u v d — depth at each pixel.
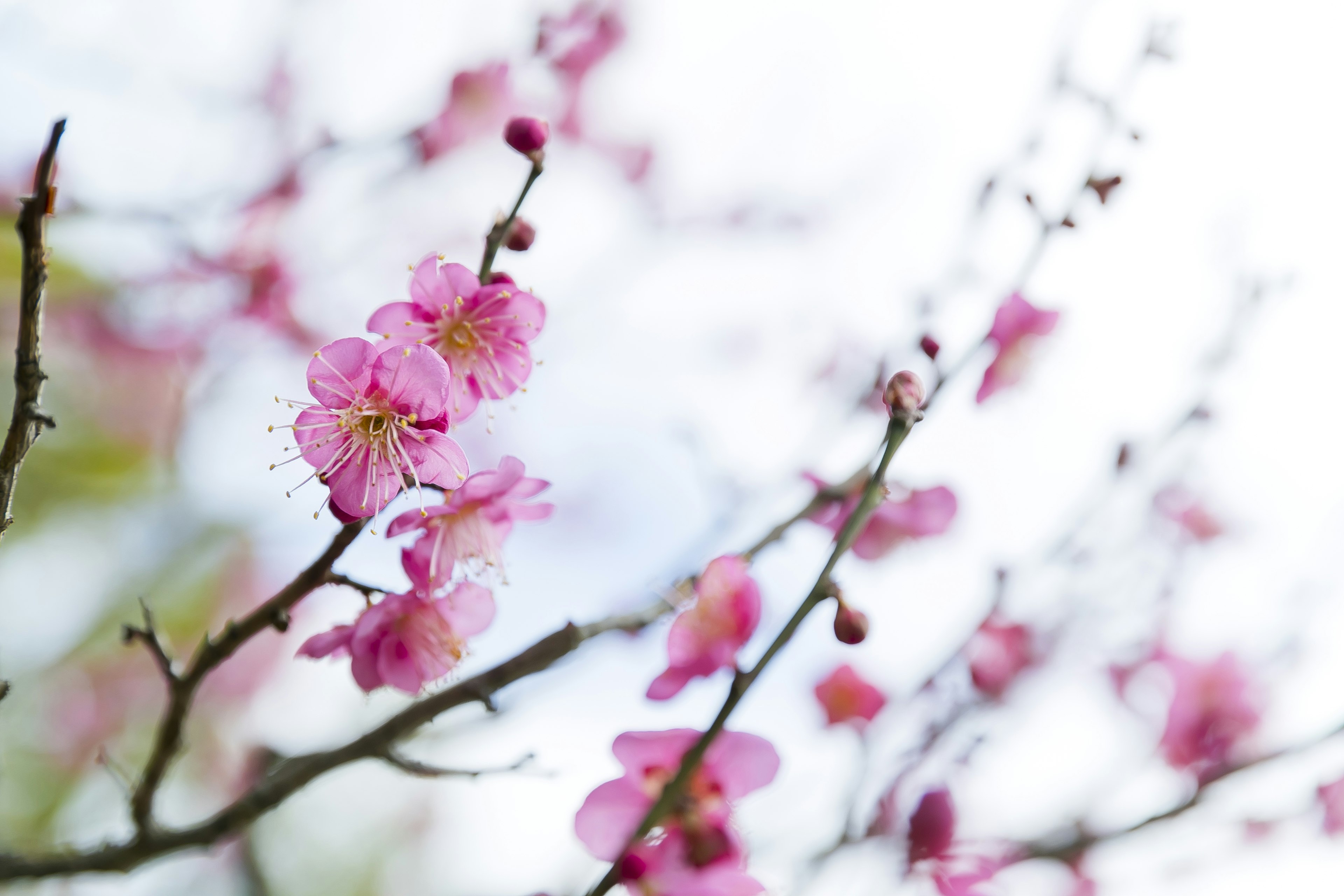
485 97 0.87
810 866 0.62
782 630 0.54
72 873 0.58
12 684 0.55
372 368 0.55
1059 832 0.64
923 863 0.62
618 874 0.54
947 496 0.61
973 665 0.66
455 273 0.56
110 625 1.00
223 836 0.58
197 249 0.81
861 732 0.66
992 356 0.61
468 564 0.56
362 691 0.56
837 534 0.61
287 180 0.82
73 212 0.73
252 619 0.56
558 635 0.57
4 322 0.83
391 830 1.17
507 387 0.56
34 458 0.93
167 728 0.58
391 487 0.55
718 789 0.55
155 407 0.92
